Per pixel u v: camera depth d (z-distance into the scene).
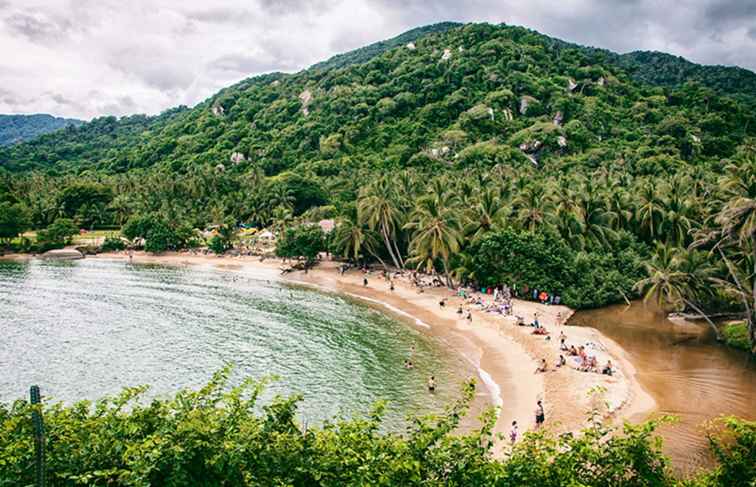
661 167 152.00
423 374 53.00
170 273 111.25
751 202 50.16
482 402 45.38
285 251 111.94
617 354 55.88
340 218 107.81
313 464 17.88
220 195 172.50
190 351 61.22
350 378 52.34
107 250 135.62
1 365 56.53
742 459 18.58
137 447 16.81
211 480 17.42
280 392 48.84
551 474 17.48
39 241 134.50
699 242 61.41
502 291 80.19
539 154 186.75
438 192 94.00
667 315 71.69
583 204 86.25
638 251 85.81
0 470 16.39
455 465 17.56
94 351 61.19
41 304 84.06
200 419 18.44
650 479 17.62
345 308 80.62
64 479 17.06
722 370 51.09
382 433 40.69
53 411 20.69
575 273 77.50
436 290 87.50
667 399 44.00
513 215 88.81
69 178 196.38
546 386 47.19
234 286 97.94
